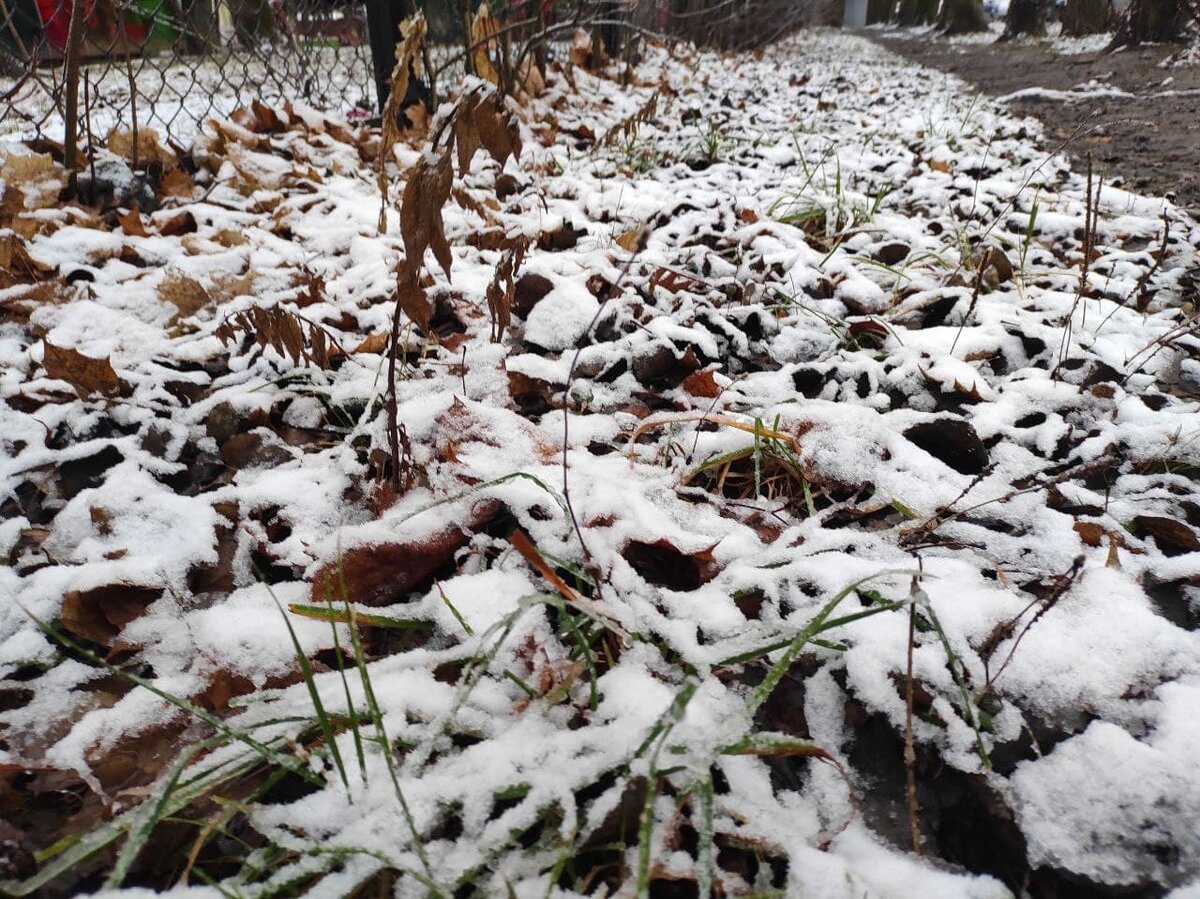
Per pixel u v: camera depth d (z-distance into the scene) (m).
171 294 1.16
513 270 0.91
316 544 0.72
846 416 0.91
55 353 0.94
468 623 0.67
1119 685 0.62
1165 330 1.16
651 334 1.09
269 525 0.79
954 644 0.64
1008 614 0.66
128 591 0.70
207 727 0.61
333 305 1.18
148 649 0.66
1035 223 1.63
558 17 3.04
